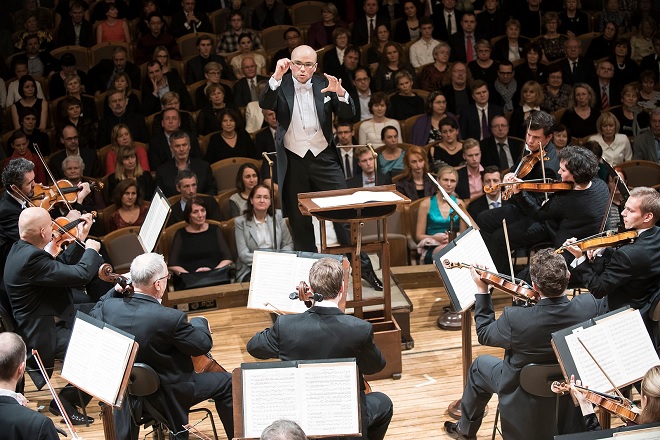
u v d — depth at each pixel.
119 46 12.04
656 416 3.78
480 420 5.33
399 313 6.63
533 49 11.62
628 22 12.96
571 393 4.23
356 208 5.89
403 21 12.53
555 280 4.56
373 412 4.89
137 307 4.89
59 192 6.79
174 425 4.98
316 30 12.38
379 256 6.97
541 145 6.79
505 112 11.27
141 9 12.47
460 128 10.46
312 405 4.29
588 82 11.69
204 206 7.75
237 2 12.43
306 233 6.86
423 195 8.66
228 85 11.09
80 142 10.34
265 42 12.60
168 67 11.39
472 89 10.52
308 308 4.72
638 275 5.38
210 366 5.38
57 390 5.91
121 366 4.44
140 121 10.52
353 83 11.20
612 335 4.39
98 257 5.93
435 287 7.81
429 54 12.01
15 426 3.98
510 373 4.76
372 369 4.67
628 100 10.73
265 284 5.44
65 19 12.50
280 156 6.54
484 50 11.43
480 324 4.89
